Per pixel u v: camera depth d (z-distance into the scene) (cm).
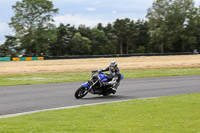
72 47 13138
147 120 937
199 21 11231
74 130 810
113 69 1514
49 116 1025
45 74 3145
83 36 14250
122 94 1694
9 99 1477
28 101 1420
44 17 9450
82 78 2659
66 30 13212
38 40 9712
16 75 3028
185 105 1223
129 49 15875
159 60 6128
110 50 14325
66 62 5672
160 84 2180
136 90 1864
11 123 909
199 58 6738
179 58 6844
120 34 15188
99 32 14650
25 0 9356
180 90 1864
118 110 1124
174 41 11675
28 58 6875
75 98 1524
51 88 1920
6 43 10681
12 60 6669
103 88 1536
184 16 11406
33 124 891
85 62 5650
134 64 4991
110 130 808
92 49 14200
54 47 13088
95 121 930
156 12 11325
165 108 1153
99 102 1406
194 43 11588
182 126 849
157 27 11838
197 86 2072
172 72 3362
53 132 788
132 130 808
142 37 15662
